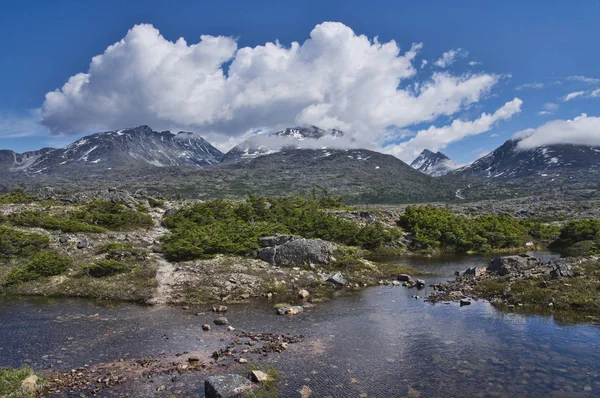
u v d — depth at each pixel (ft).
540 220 425.69
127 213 186.50
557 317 81.56
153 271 119.65
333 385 53.11
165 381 54.80
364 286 121.29
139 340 71.77
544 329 74.49
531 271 113.29
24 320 83.56
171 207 245.04
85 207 193.26
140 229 180.45
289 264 134.51
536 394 49.85
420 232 233.55
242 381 52.34
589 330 73.10
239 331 77.20
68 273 115.96
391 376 55.83
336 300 103.04
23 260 122.52
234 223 179.01
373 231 217.97
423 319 83.66
